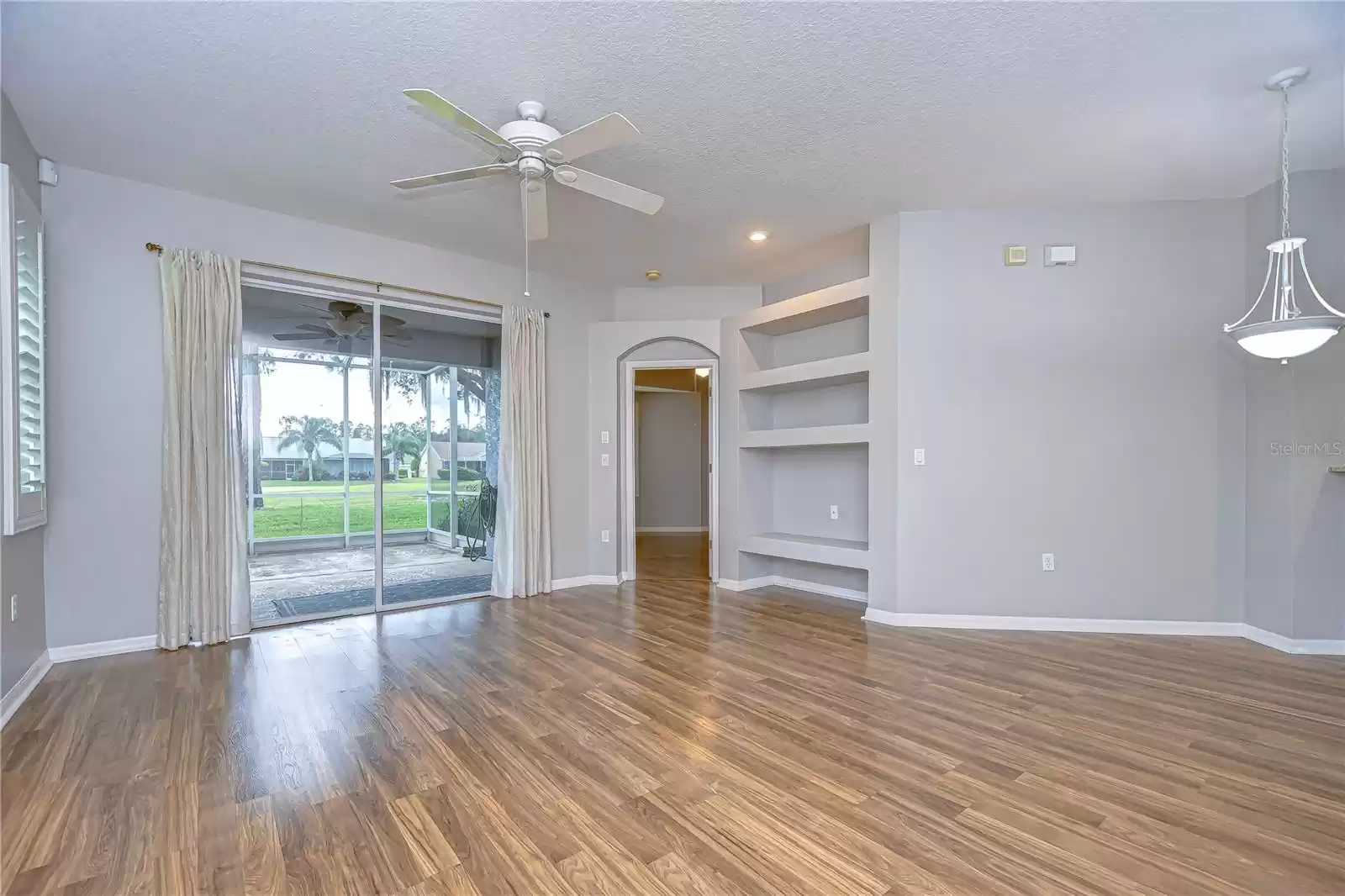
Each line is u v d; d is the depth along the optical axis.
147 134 3.16
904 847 1.87
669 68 2.64
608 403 5.84
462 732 2.64
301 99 2.86
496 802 2.11
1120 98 2.87
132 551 3.69
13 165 2.96
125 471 3.66
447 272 4.93
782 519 5.78
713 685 3.19
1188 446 4.02
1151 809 2.07
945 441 4.28
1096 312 4.13
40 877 1.73
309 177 3.65
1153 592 4.07
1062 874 1.75
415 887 1.70
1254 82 2.74
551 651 3.76
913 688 3.15
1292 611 3.69
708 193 3.92
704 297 5.97
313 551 4.53
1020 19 2.34
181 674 3.32
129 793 2.16
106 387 3.61
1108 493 4.11
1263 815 2.04
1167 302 4.05
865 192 3.95
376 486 4.74
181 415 3.76
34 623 3.21
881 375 4.42
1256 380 3.87
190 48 2.49
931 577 4.31
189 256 3.80
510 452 5.20
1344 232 3.58
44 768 2.32
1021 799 2.13
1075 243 4.16
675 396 9.96
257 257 4.09
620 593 5.37
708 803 2.11
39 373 3.16
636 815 2.04
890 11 2.30
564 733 2.63
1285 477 3.72
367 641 3.93
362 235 4.52
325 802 2.11
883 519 4.42
